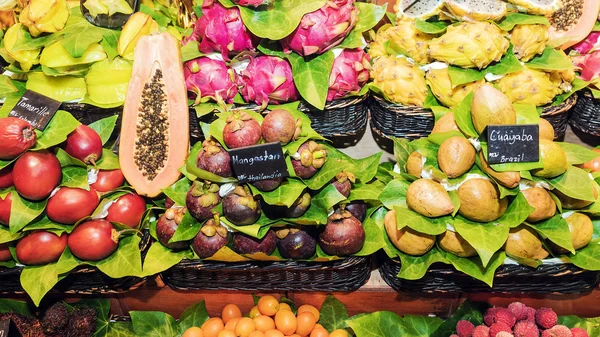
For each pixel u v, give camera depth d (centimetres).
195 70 97
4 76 107
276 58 97
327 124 101
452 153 89
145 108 98
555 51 100
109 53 102
